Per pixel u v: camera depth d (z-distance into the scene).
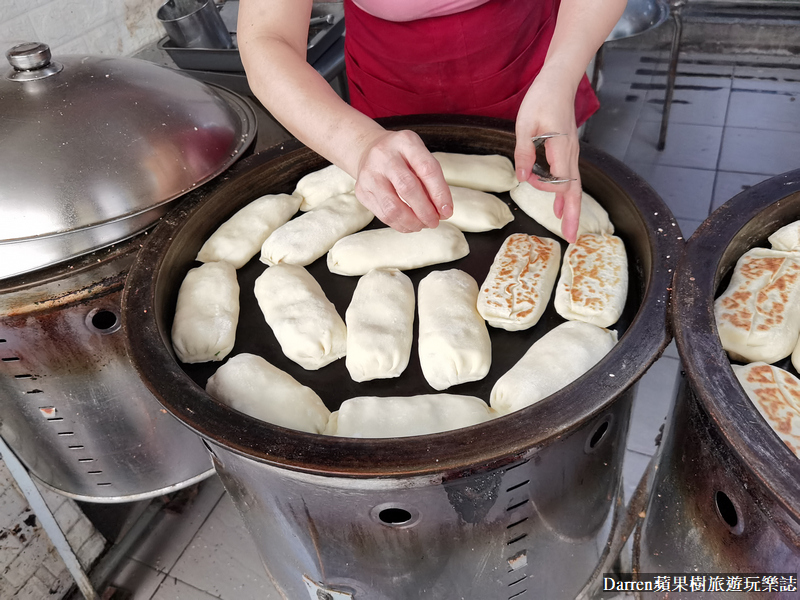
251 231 1.05
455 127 1.13
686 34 2.87
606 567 1.09
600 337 0.84
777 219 0.87
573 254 0.95
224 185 1.05
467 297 0.92
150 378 0.73
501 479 0.71
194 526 1.48
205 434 0.67
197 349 0.88
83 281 0.94
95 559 1.47
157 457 1.19
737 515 0.66
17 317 0.92
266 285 0.96
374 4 1.13
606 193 0.99
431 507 0.72
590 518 0.93
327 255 1.05
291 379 0.85
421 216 0.76
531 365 0.81
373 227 1.12
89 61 1.07
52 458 1.17
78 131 0.94
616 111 2.73
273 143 1.50
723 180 2.34
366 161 0.76
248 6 0.96
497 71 1.21
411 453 0.63
